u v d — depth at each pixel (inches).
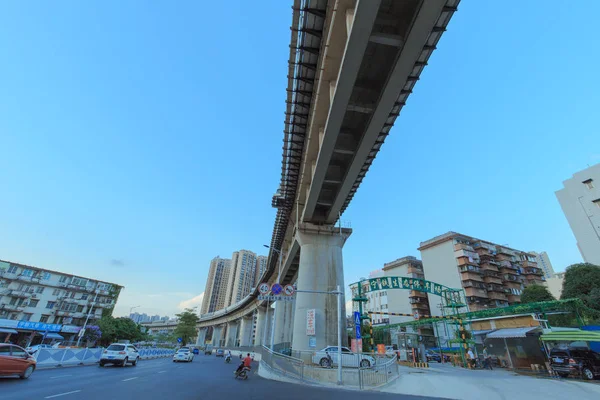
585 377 722.2
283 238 1771.7
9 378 523.5
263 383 641.0
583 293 1485.0
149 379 593.6
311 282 1152.2
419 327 2459.4
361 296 1327.5
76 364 925.2
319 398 454.0
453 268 2620.6
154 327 5403.5
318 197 1157.1
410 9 594.2
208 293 5383.9
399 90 687.7
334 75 706.2
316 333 1063.6
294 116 920.9
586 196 1898.4
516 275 2765.7
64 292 2306.8
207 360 1657.2
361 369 677.3
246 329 3420.3
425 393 555.8
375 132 813.9
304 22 680.4
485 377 742.5
